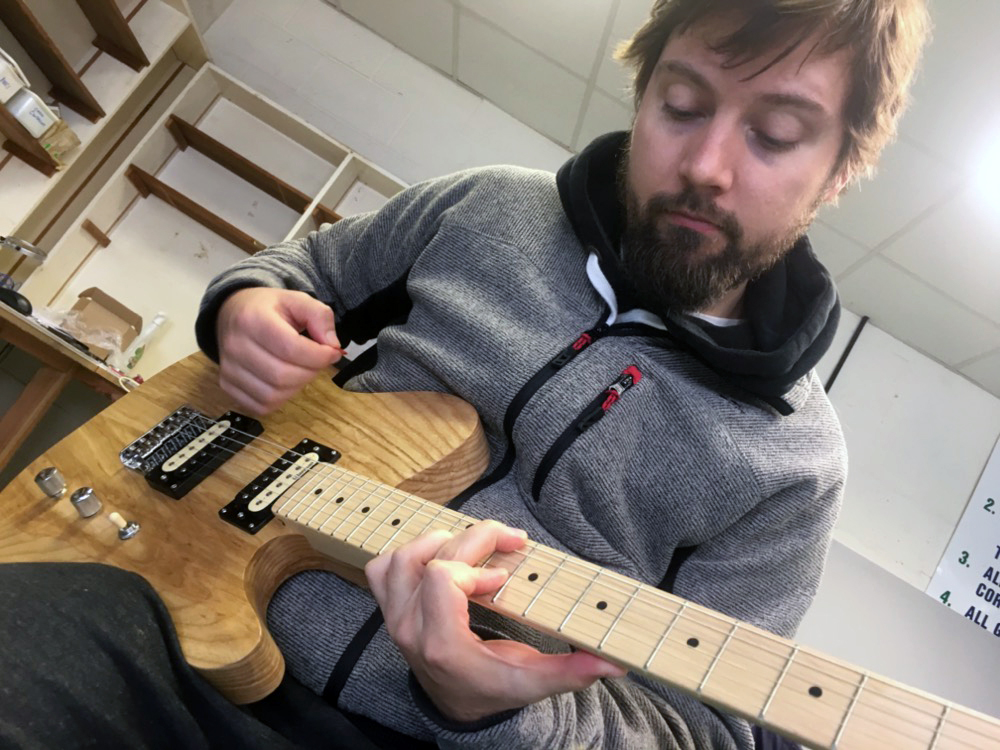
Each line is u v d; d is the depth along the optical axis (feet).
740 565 2.72
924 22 2.38
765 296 2.81
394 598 1.82
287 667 2.50
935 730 1.38
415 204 3.48
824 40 2.16
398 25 7.22
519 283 2.97
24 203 5.08
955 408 6.69
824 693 1.48
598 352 2.79
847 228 6.07
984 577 6.05
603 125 6.96
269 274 3.25
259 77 7.27
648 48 2.66
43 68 5.26
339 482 2.55
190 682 2.11
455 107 7.48
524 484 2.84
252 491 2.58
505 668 1.70
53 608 1.85
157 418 2.95
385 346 3.27
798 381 2.83
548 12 5.98
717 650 1.62
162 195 6.38
